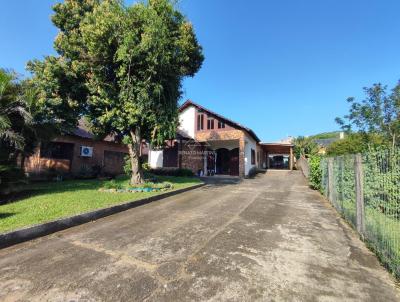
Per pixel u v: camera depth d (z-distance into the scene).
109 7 9.45
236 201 8.93
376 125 10.00
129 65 9.77
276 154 36.75
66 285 3.23
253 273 3.54
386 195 3.91
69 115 10.63
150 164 21.91
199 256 4.11
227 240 4.85
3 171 7.56
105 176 16.78
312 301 2.90
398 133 9.38
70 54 9.95
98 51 9.46
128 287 3.18
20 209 6.38
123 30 9.45
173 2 10.34
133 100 10.22
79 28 9.99
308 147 30.36
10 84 7.65
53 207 6.65
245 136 19.56
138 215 6.86
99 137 13.41
